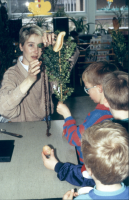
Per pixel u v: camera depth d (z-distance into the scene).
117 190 0.68
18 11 4.68
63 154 1.12
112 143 0.66
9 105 1.42
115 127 0.71
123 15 4.82
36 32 1.59
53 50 1.19
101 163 0.65
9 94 1.43
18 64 1.64
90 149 0.68
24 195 0.90
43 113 1.70
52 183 0.95
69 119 1.15
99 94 1.06
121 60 3.63
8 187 0.93
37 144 1.20
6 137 1.27
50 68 1.22
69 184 0.95
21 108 1.64
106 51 3.76
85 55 3.74
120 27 4.27
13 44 3.21
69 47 1.21
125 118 0.91
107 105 0.97
